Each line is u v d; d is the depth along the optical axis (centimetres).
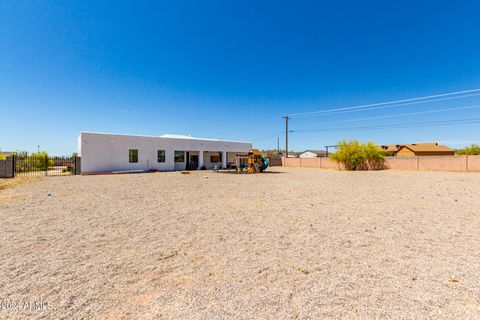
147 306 241
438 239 441
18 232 478
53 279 294
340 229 505
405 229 504
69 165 2716
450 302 244
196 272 314
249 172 2394
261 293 264
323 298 253
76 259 353
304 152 7212
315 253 377
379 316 222
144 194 973
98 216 612
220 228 512
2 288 273
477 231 489
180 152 2819
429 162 2514
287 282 287
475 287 273
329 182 1475
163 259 355
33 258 355
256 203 790
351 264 337
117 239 441
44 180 1544
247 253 378
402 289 270
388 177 1828
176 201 823
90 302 248
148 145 2516
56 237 450
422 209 699
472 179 1582
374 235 465
